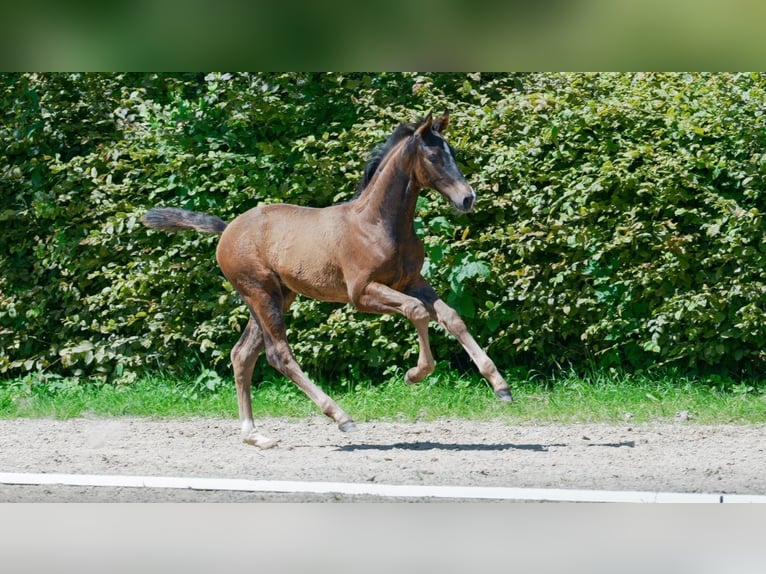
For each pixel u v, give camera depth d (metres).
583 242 12.58
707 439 10.20
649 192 12.60
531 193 12.99
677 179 12.52
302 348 13.14
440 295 12.98
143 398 12.80
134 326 13.73
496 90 14.01
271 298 10.07
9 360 13.93
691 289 12.77
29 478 8.13
